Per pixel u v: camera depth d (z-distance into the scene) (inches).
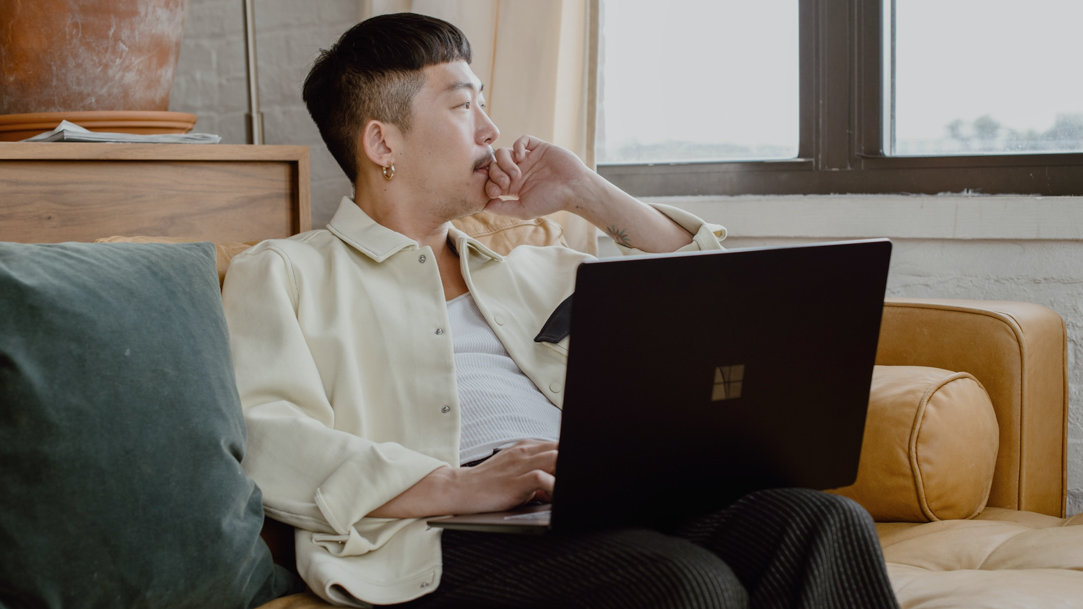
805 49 84.6
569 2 82.9
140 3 71.7
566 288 62.4
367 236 55.9
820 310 40.6
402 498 45.3
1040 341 60.4
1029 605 39.0
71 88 71.2
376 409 51.2
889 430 53.9
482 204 59.9
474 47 86.1
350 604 42.4
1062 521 54.9
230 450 43.6
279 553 47.9
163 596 39.3
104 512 38.2
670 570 35.6
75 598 37.5
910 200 77.0
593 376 36.6
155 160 68.7
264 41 103.4
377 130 57.7
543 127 83.4
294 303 52.8
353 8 99.7
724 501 42.3
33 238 62.9
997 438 57.8
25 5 68.8
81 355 39.3
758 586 38.7
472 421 52.8
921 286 78.0
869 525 38.5
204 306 45.8
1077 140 75.5
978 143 79.3
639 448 38.6
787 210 81.7
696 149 91.4
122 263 43.8
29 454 37.3
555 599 38.9
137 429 39.7
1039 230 72.4
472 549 43.6
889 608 37.6
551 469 44.6
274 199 76.3
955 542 50.5
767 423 41.3
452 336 56.6
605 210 63.8
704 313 37.9
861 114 82.8
